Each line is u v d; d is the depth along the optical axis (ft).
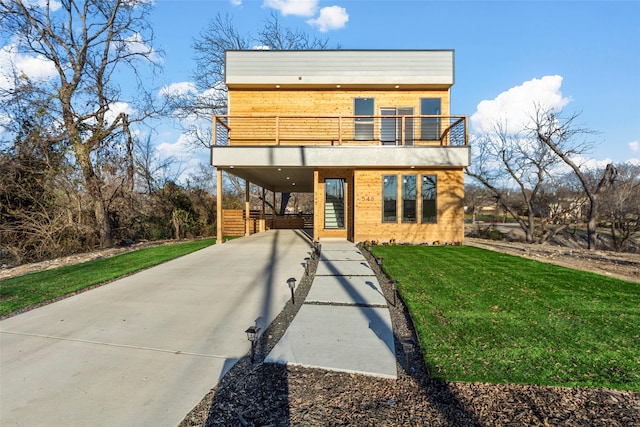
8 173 32.01
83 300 17.06
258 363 10.57
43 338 12.49
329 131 39.19
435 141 38.91
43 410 8.11
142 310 15.57
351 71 37.91
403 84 38.09
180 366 10.37
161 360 10.77
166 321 14.25
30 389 9.04
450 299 16.21
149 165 53.52
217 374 9.90
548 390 8.78
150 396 8.75
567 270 22.58
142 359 10.84
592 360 10.21
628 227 54.90
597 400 8.36
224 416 7.91
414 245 35.37
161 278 21.35
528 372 9.56
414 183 36.47
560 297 16.51
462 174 36.32
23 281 20.48
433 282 19.34
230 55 38.04
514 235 67.56
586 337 11.82
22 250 31.17
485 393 8.70
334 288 18.93
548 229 64.23
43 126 35.29
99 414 7.97
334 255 28.68
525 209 70.44
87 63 40.45
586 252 35.58
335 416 7.88
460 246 34.81
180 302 16.70
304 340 12.17
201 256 28.68
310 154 34.35
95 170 41.09
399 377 9.65
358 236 36.52
